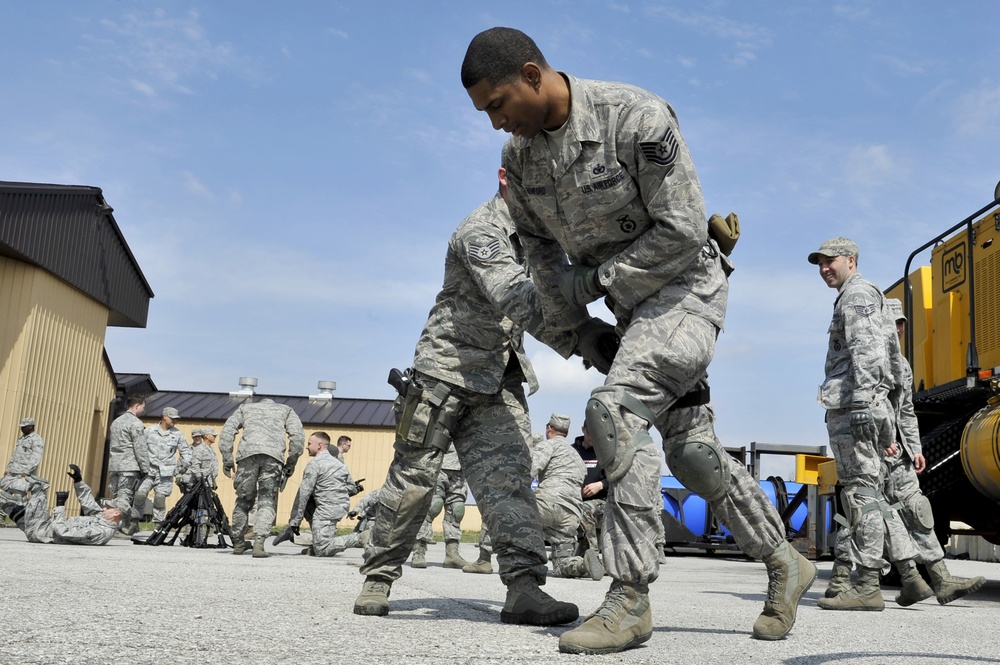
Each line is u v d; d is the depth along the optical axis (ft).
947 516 21.20
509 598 10.58
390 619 10.38
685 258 8.59
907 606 16.44
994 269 19.93
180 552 28.66
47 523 29.76
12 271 56.90
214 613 10.00
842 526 15.83
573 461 22.08
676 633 9.91
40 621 8.52
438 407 11.02
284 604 11.54
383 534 11.02
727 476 9.38
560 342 10.07
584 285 9.03
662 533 8.55
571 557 21.63
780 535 9.61
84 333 65.16
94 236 64.95
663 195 8.39
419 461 11.12
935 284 22.67
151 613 9.65
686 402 9.27
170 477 45.44
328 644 7.91
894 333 17.20
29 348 56.85
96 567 17.33
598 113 8.52
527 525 10.71
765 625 9.51
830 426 16.34
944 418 22.67
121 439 41.29
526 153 8.98
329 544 30.09
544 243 9.77
